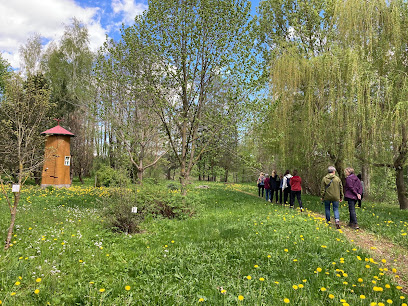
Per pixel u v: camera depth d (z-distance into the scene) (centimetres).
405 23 1085
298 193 1048
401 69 1074
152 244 573
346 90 1070
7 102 546
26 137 551
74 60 3191
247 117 1103
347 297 337
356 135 1126
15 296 330
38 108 577
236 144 1257
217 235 631
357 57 1040
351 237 655
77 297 339
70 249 511
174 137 1154
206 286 375
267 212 962
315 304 325
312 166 1562
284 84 1256
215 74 1108
